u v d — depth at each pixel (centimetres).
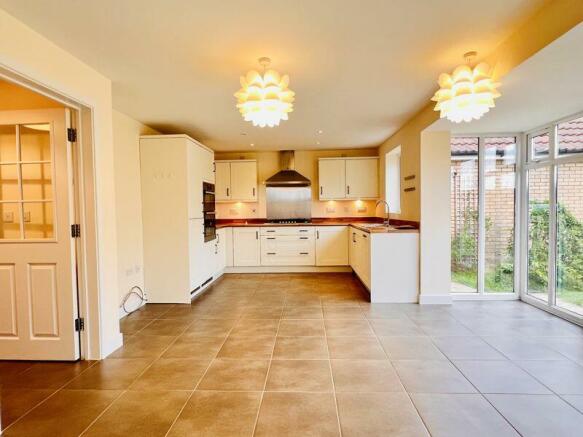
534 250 405
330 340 296
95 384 225
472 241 430
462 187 429
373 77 287
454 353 266
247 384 223
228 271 610
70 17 193
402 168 476
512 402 199
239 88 308
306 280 544
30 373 242
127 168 391
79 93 247
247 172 626
